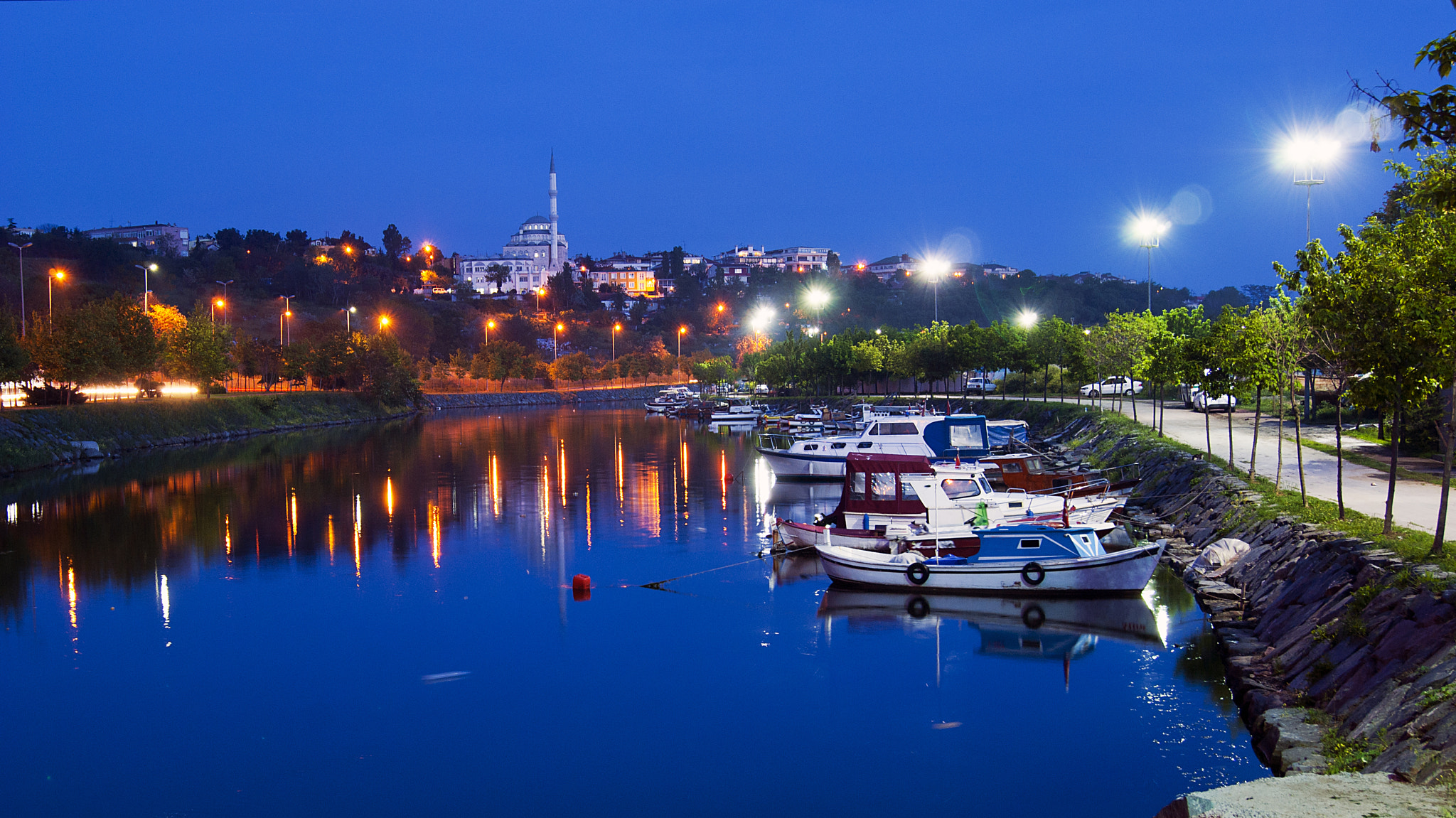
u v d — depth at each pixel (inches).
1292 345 963.3
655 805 570.9
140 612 1002.1
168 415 2962.6
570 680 784.3
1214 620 821.9
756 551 1267.2
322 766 632.4
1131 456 1617.9
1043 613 930.7
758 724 686.5
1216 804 391.2
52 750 660.7
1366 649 575.8
